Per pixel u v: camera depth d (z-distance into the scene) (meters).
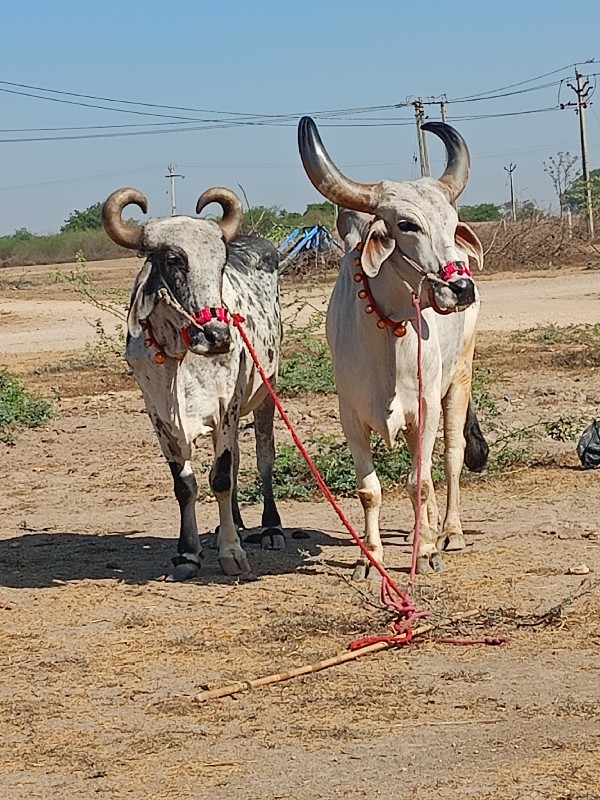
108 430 15.09
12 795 5.11
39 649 7.03
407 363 7.87
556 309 27.75
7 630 7.41
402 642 6.81
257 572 8.55
